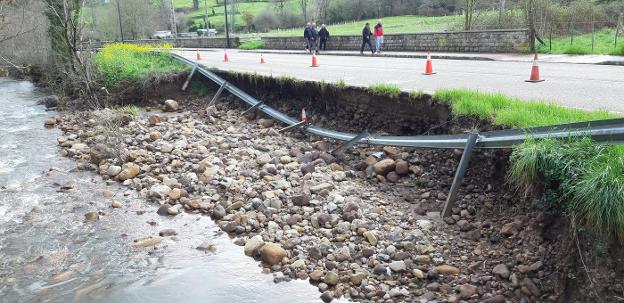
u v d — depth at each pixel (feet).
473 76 44.19
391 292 19.27
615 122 19.13
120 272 22.11
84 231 26.14
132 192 31.50
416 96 33.35
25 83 82.64
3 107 60.08
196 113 51.60
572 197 18.75
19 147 42.11
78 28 66.85
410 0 157.48
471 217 24.61
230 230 25.43
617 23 72.84
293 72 51.39
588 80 39.58
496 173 25.70
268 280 20.93
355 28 134.92
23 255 23.80
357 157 34.06
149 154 37.52
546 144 20.42
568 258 18.37
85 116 52.06
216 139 40.88
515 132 23.35
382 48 86.33
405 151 32.35
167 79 57.88
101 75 59.21
